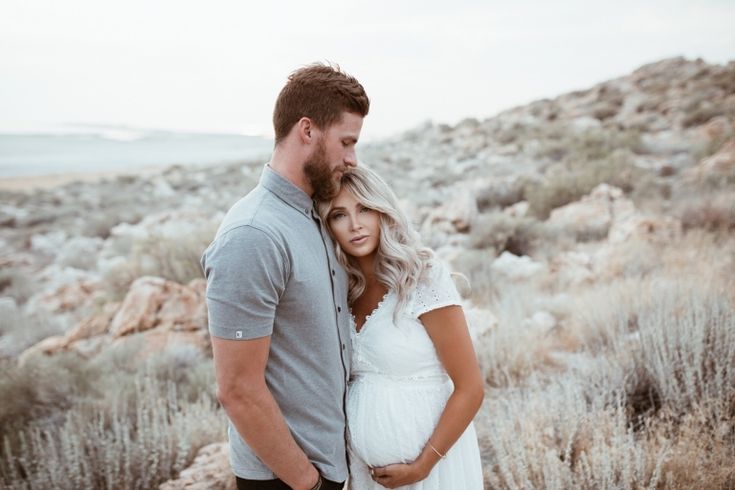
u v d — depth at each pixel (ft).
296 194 6.43
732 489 8.68
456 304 6.98
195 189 89.20
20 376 14.26
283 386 6.25
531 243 28.86
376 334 7.22
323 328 6.38
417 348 7.07
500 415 11.29
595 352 14.96
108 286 26.30
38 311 27.07
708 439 9.56
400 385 7.17
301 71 6.49
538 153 69.72
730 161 38.47
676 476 8.98
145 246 27.32
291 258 6.01
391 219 7.10
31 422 13.01
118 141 337.52
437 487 7.18
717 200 28.43
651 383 11.98
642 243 23.16
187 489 10.02
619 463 9.23
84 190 96.43
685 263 20.42
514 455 9.91
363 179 7.02
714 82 98.32
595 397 11.47
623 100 105.40
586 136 67.41
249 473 6.47
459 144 102.47
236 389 5.80
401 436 7.02
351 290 7.47
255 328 5.75
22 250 52.95
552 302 19.02
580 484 9.13
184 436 11.66
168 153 220.02
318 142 6.33
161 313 18.79
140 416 11.90
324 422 6.47
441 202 47.57
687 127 75.66
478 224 32.09
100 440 11.59
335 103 6.25
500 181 45.62
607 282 20.45
